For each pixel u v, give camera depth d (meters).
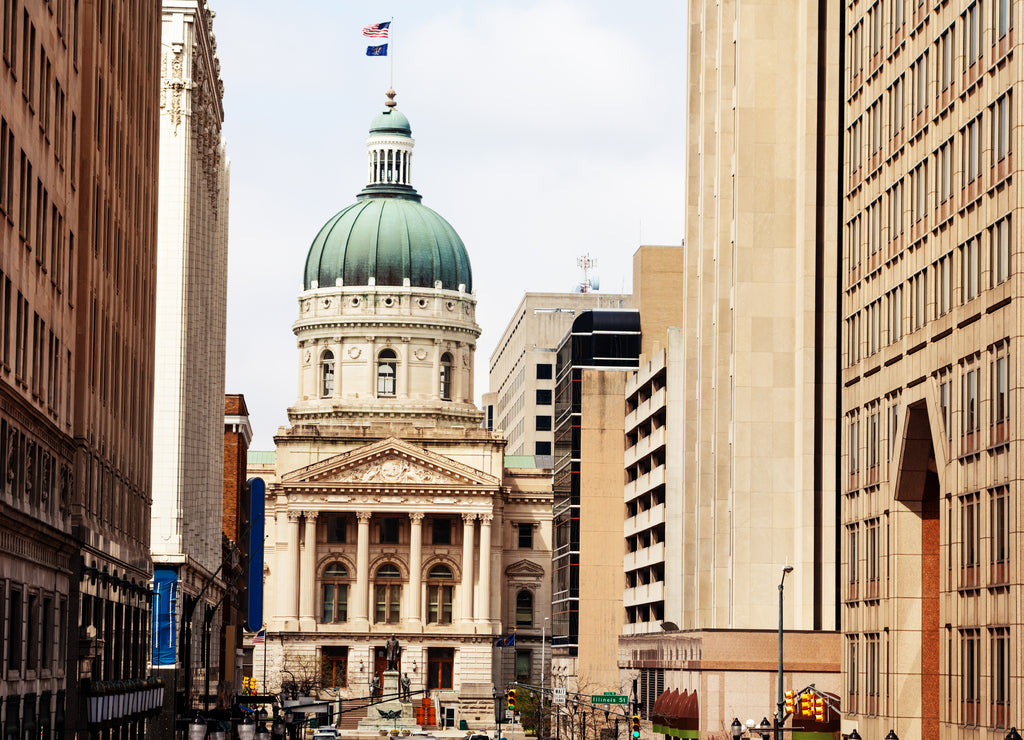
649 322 188.12
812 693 99.25
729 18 130.25
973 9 77.06
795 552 121.56
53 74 69.62
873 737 93.62
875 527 94.06
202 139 129.88
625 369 187.12
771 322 124.06
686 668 126.69
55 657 71.38
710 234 135.62
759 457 123.50
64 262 73.75
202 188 131.00
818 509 119.75
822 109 120.75
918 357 85.25
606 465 186.25
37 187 66.62
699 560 133.50
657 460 162.62
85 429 78.38
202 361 132.38
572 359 192.00
